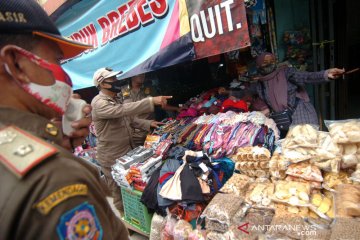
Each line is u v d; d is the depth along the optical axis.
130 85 4.14
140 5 2.62
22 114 0.66
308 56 3.54
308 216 1.75
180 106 4.16
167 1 2.37
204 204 2.35
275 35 3.56
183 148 2.92
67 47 0.91
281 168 2.03
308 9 3.45
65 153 0.67
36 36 0.73
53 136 0.71
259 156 2.18
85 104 1.15
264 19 3.27
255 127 2.67
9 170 0.55
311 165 1.94
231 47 2.04
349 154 1.82
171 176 2.58
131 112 2.98
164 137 3.32
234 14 1.96
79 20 3.44
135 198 2.94
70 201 0.55
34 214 0.52
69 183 0.56
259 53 3.54
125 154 3.39
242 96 3.59
